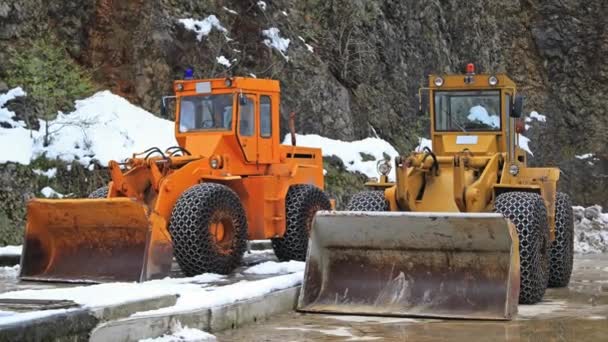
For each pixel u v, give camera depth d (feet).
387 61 67.67
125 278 31.37
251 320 25.39
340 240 28.12
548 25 86.63
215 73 55.26
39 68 48.75
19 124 46.68
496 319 25.20
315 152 40.52
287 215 37.37
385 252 27.78
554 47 86.12
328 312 27.02
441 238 26.76
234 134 35.76
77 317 19.57
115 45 53.26
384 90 66.74
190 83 36.81
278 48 59.00
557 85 85.46
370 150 59.62
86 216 32.19
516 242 26.32
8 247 40.32
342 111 60.75
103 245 32.68
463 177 29.53
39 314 18.80
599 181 80.12
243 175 36.47
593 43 85.66
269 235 36.35
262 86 37.22
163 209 32.37
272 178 36.55
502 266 26.37
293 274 29.25
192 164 33.76
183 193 32.68
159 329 21.76
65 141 46.50
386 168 32.63
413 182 30.58
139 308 22.03
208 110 36.50
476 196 29.43
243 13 58.80
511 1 87.35
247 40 58.13
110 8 53.72
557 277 33.30
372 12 67.51
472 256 26.76
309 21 63.98
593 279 36.55
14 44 49.42
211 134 36.04
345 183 55.67
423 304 26.63
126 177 33.81
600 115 84.02
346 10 65.31
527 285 28.30
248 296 25.61
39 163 44.91
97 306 20.70
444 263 27.12
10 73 48.24
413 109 68.69
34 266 33.40
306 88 59.00
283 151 38.47
